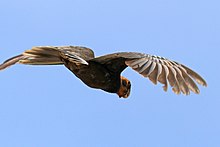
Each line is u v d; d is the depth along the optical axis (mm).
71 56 12805
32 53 13531
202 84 10086
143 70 9852
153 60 10188
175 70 10047
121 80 14281
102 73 13555
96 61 13406
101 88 14008
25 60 13633
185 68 10156
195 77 10102
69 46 13883
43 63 13742
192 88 10023
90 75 13445
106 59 13297
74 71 13445
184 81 10039
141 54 10453
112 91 14258
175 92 9867
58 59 13625
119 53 10734
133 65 9992
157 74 9812
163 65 10078
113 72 13656
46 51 13391
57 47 13727
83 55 13578
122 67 13586
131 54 10484
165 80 9789
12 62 13555
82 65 13266
